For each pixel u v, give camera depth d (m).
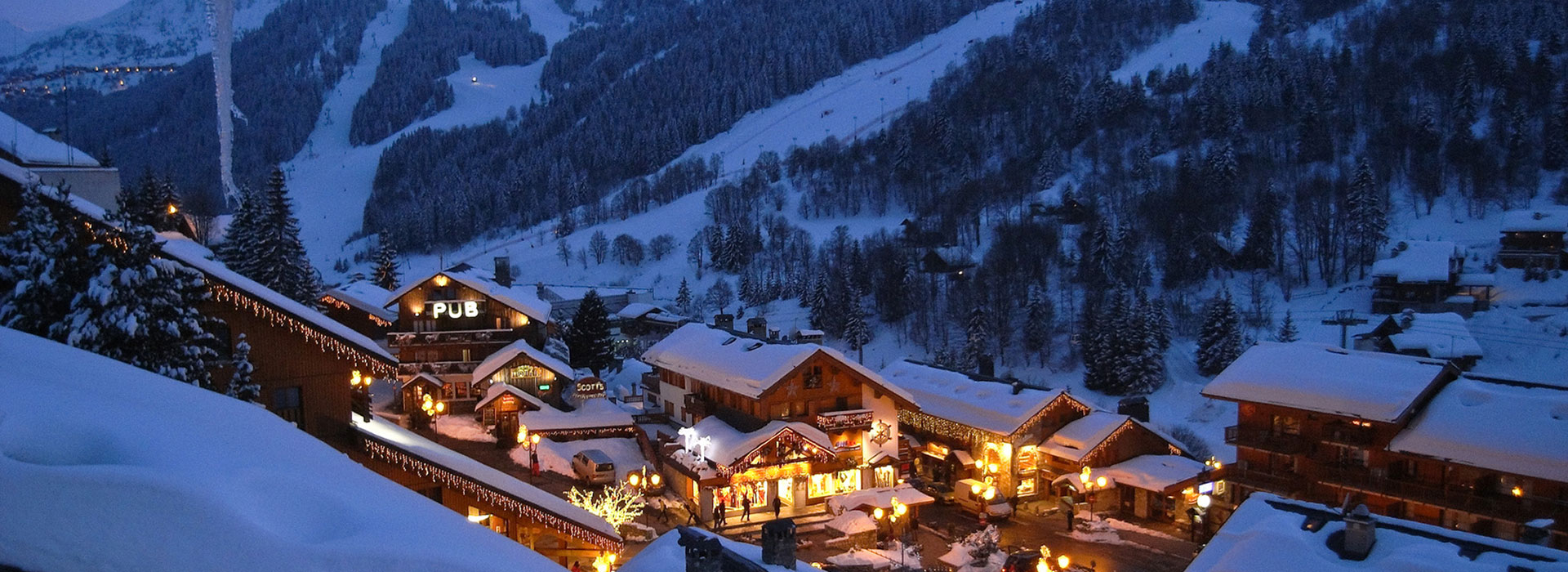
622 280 132.38
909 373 52.03
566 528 20.25
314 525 5.98
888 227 136.50
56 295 18.30
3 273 18.55
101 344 17.94
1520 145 108.38
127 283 18.30
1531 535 21.34
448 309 53.31
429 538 6.52
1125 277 94.19
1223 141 134.75
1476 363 66.88
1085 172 138.50
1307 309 84.62
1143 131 146.62
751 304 110.94
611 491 34.38
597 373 69.12
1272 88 143.50
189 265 22.38
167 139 193.50
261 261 52.53
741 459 37.53
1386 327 69.62
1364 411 33.84
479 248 175.25
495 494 20.28
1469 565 16.69
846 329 92.75
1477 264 87.50
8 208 21.16
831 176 163.50
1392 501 33.78
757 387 39.75
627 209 171.38
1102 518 39.81
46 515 4.87
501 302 53.41
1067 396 42.72
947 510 41.25
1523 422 31.58
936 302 95.81
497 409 45.44
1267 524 19.70
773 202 158.12
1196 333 81.38
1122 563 33.78
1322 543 18.89
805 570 14.92
